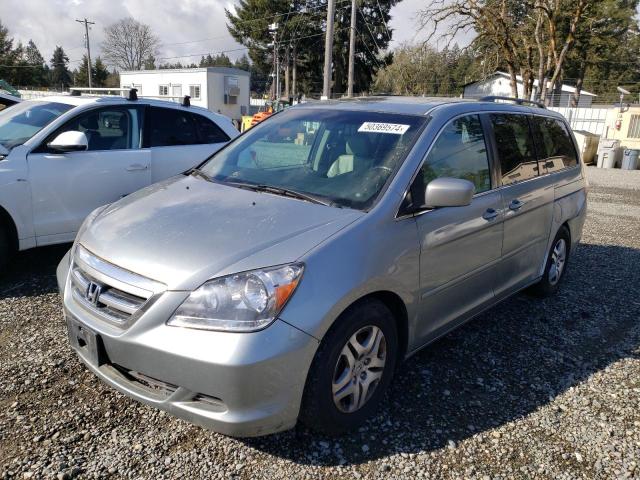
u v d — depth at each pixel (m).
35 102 5.88
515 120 4.34
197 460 2.63
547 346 4.12
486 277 3.79
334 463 2.65
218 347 2.30
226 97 40.38
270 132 4.02
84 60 83.00
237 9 51.88
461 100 3.97
